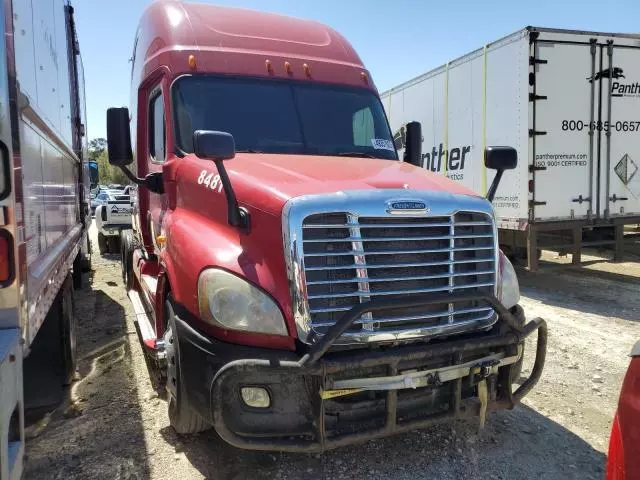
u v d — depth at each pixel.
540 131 8.59
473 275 3.50
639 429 2.04
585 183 8.93
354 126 4.93
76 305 8.13
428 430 4.11
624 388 2.18
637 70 9.05
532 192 8.61
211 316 3.12
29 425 4.22
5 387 2.21
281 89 4.81
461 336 3.47
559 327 6.80
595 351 5.92
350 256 3.15
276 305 3.08
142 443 3.93
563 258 11.79
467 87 10.00
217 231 3.55
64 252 4.79
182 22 4.93
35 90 3.32
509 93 8.88
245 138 4.47
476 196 3.60
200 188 3.84
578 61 8.71
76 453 3.79
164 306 4.15
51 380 5.02
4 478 2.16
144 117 5.52
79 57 7.78
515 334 3.47
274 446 3.04
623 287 9.29
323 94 4.94
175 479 3.49
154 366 4.94
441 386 3.37
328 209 3.10
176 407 3.57
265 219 3.20
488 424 4.22
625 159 9.13
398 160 4.89
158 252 4.74
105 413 4.41
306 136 4.68
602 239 9.34
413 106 12.08
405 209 3.24
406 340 3.23
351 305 3.15
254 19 5.26
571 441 3.99
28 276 2.78
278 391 3.06
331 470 3.59
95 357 5.78
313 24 5.61
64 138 5.08
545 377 5.18
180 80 4.57
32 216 3.04
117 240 13.91
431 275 3.33
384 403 3.21
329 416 3.12
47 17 4.00
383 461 3.70
